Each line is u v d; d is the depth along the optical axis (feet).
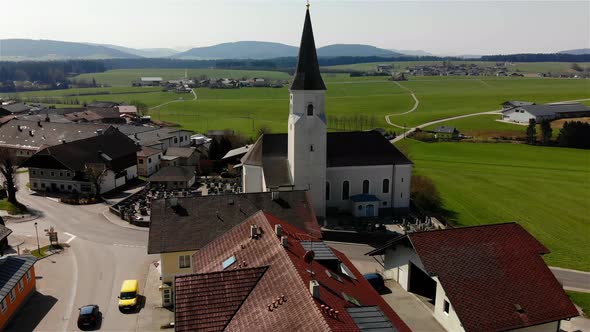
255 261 123.03
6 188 310.45
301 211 190.60
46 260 205.98
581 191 358.64
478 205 322.55
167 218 177.37
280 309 98.99
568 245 250.78
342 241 235.40
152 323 156.76
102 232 242.99
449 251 147.13
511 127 625.00
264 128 551.18
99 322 156.76
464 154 493.36
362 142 283.59
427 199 314.35
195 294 107.04
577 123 526.98
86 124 417.90
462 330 132.57
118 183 341.62
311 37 240.73
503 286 139.33
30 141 403.95
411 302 155.94
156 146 430.20
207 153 435.12
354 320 95.86
